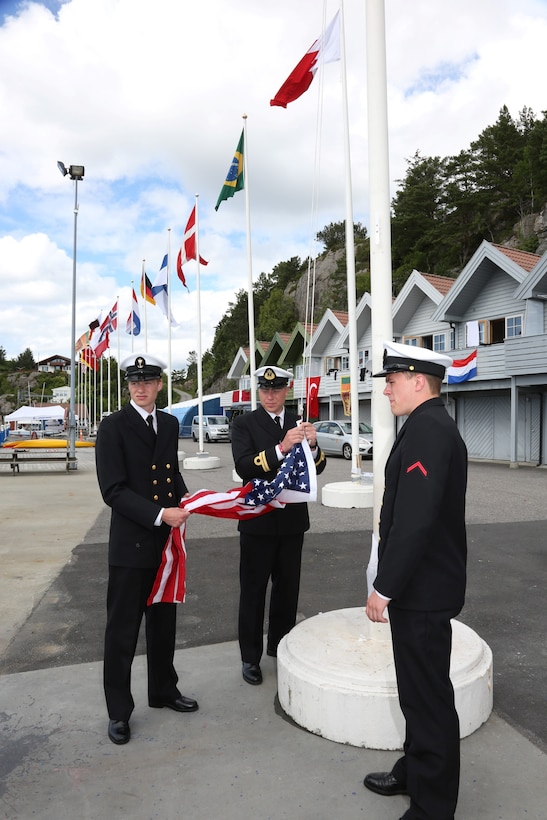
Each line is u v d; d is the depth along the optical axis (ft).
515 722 10.48
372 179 11.87
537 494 39.58
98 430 10.41
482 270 68.69
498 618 15.88
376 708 9.53
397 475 7.82
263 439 12.37
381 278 11.71
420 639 7.50
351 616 12.46
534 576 19.80
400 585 7.21
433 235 159.33
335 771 8.98
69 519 31.96
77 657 13.55
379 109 11.87
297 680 10.27
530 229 137.69
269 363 128.88
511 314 67.15
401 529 7.24
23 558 23.03
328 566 21.27
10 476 56.75
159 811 8.08
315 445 12.39
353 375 35.86
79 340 144.77
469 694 9.90
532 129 162.40
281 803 8.23
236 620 15.89
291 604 12.92
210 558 22.54
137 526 10.19
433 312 78.59
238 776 8.86
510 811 8.03
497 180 154.61
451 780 7.39
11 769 9.09
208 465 59.62
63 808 8.15
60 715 10.76
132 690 11.83
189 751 9.55
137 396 10.53
